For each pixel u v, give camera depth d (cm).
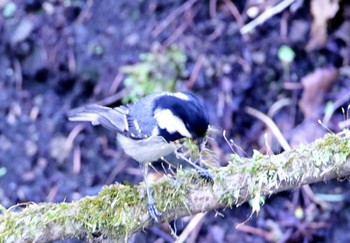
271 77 1034
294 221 962
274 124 994
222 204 629
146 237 980
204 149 684
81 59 1115
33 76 1144
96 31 1130
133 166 1041
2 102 1140
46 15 1164
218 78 1041
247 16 1078
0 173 1085
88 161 1071
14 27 1162
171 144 690
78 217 626
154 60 1062
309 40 1042
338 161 600
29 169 1084
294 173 610
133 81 1055
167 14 1111
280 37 1052
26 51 1150
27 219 624
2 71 1160
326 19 1037
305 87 1011
